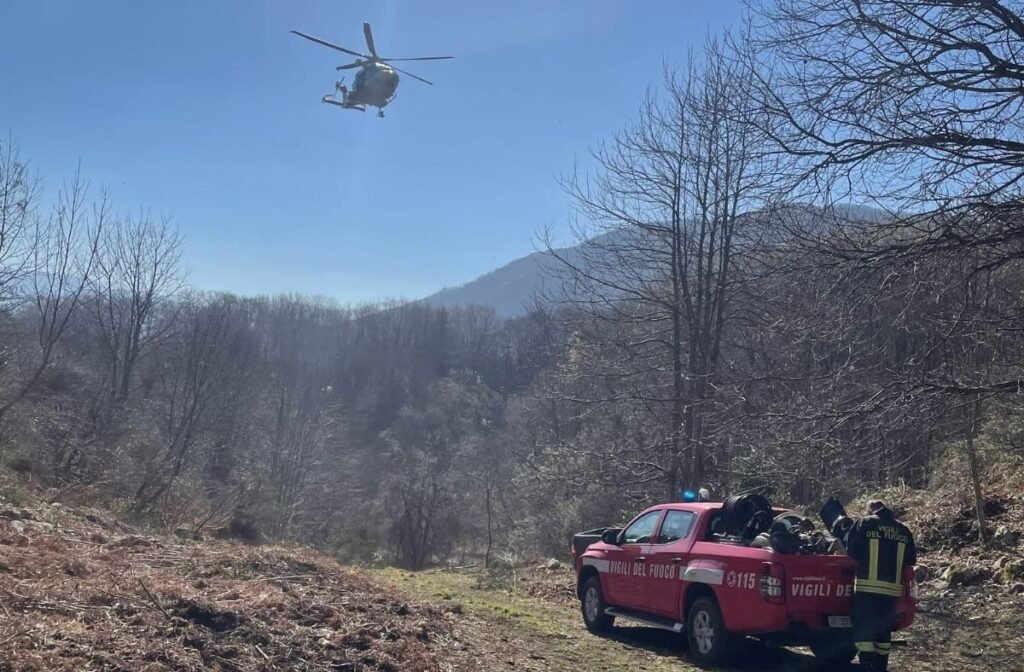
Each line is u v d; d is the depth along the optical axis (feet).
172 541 40.63
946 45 28.60
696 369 67.72
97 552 30.86
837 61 30.30
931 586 40.52
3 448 63.57
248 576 29.76
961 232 28.43
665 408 72.28
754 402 39.99
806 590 27.45
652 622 32.71
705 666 29.66
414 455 162.81
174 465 80.64
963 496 46.26
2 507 36.91
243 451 125.70
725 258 61.36
